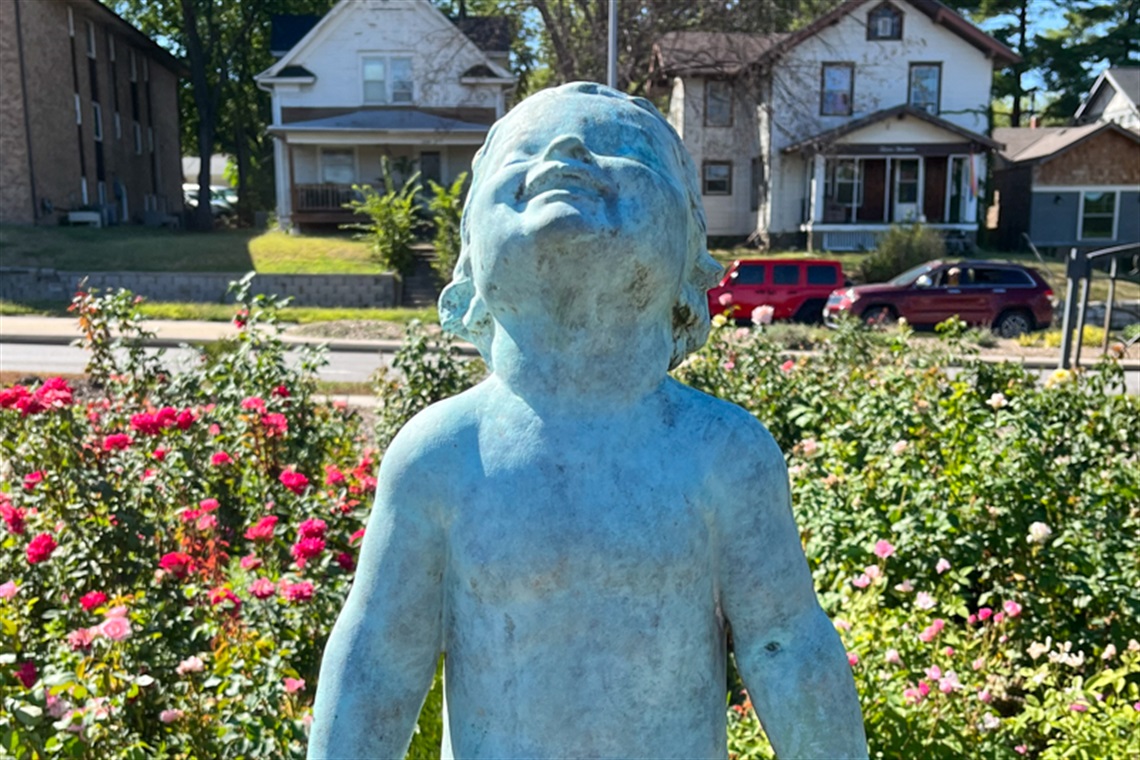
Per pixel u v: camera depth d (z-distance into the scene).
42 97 26.77
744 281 19.30
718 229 31.22
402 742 1.36
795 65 27.11
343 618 1.36
